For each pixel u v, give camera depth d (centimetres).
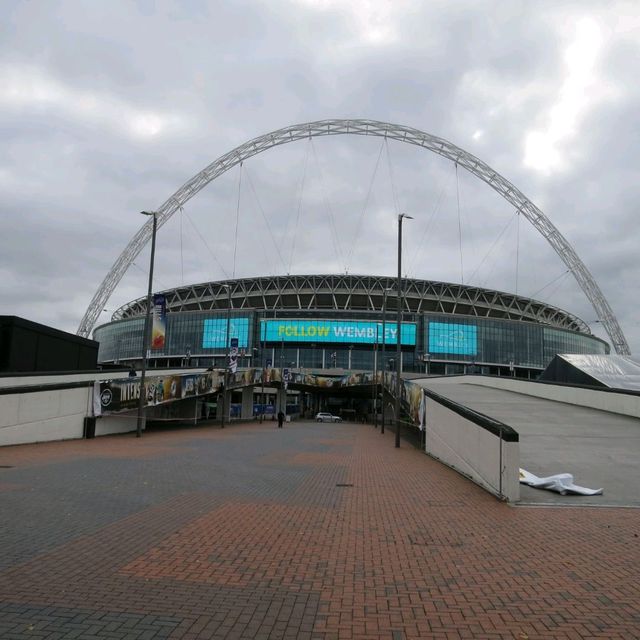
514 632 475
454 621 497
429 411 2133
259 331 12262
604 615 513
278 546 733
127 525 827
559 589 582
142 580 587
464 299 13588
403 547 741
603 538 797
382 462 1809
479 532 830
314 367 12106
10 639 438
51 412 2316
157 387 3303
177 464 1605
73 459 1666
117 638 446
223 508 975
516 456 1097
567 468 1452
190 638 452
